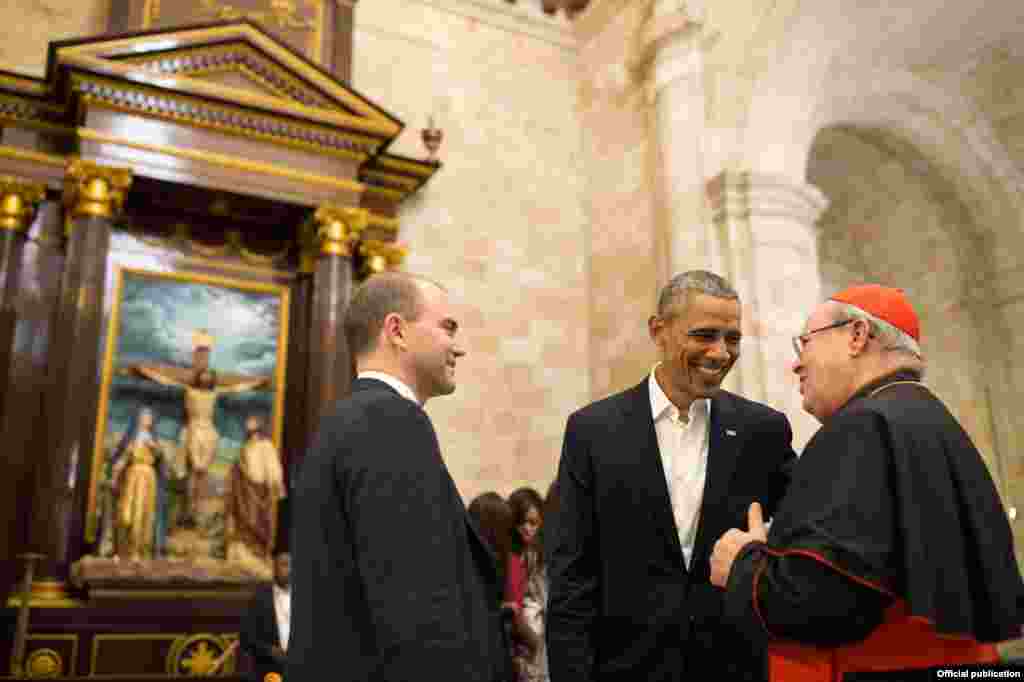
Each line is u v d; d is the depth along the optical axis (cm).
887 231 1118
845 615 170
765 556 191
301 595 203
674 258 800
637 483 272
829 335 221
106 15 859
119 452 757
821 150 1060
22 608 631
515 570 480
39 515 684
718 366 270
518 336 970
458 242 968
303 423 815
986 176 998
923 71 931
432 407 912
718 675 254
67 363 714
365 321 240
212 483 777
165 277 825
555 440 959
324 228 833
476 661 193
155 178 774
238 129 814
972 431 1010
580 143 1059
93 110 763
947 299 1055
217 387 811
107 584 678
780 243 767
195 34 802
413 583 184
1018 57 924
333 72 935
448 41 1030
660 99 858
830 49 816
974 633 175
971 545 180
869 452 183
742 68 826
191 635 698
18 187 753
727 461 274
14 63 816
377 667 191
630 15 987
